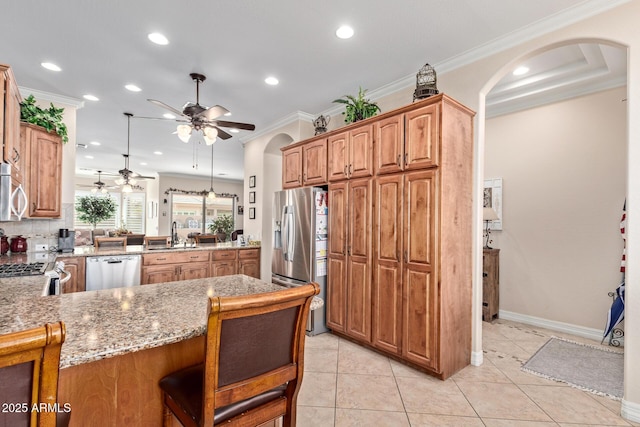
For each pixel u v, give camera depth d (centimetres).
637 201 192
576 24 224
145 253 408
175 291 166
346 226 317
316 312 339
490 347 308
